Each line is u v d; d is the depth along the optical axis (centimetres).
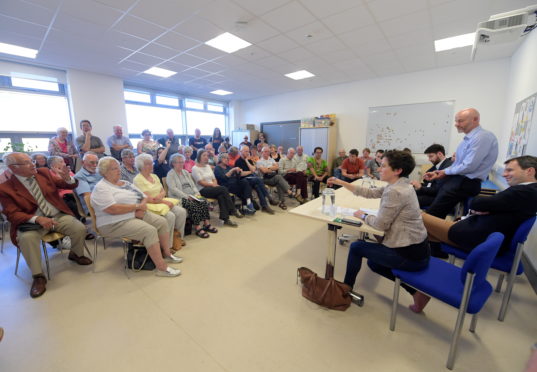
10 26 306
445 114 487
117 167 207
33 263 184
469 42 361
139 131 641
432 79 493
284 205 412
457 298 116
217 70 501
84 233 219
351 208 191
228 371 121
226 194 326
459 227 171
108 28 313
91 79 509
